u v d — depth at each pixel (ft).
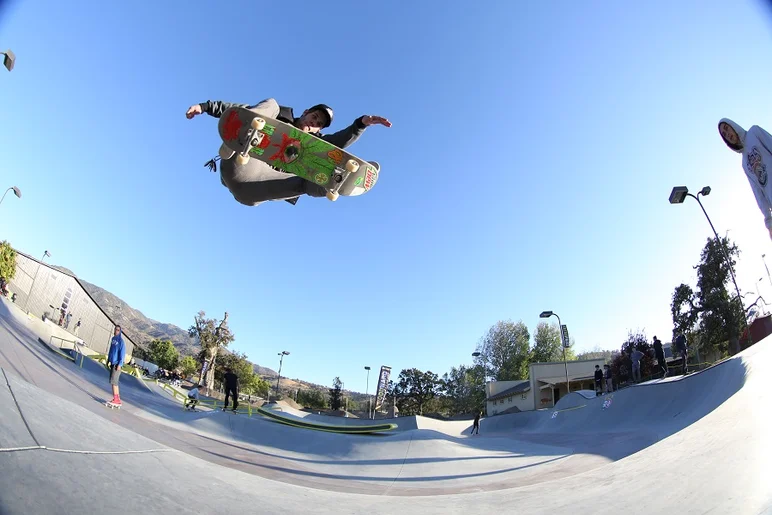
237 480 13.02
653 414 45.14
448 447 36.63
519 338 177.68
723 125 26.91
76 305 110.52
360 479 23.77
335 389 193.57
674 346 54.49
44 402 12.26
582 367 129.59
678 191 60.29
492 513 12.07
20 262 87.81
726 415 15.46
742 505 8.52
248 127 10.95
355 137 12.61
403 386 200.75
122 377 63.00
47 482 7.49
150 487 9.17
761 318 51.65
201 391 118.11
